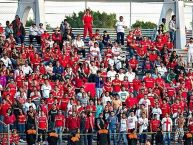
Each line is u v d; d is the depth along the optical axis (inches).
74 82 3046.3
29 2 3437.5
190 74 3154.5
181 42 3425.2
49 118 2876.5
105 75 3090.6
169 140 2920.8
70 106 2908.5
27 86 2974.9
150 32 3484.3
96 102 2928.2
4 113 2844.5
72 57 3134.8
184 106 3038.9
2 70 3011.8
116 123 2883.9
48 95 2967.5
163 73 3181.6
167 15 3535.9
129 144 2871.6
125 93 3016.7
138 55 3238.2
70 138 2822.3
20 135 2859.3
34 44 3272.6
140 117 2910.9
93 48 3201.3
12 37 3161.9
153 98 2994.6
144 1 3597.4
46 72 3075.8
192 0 3501.5
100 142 2849.4
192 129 2913.4
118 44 3314.5
